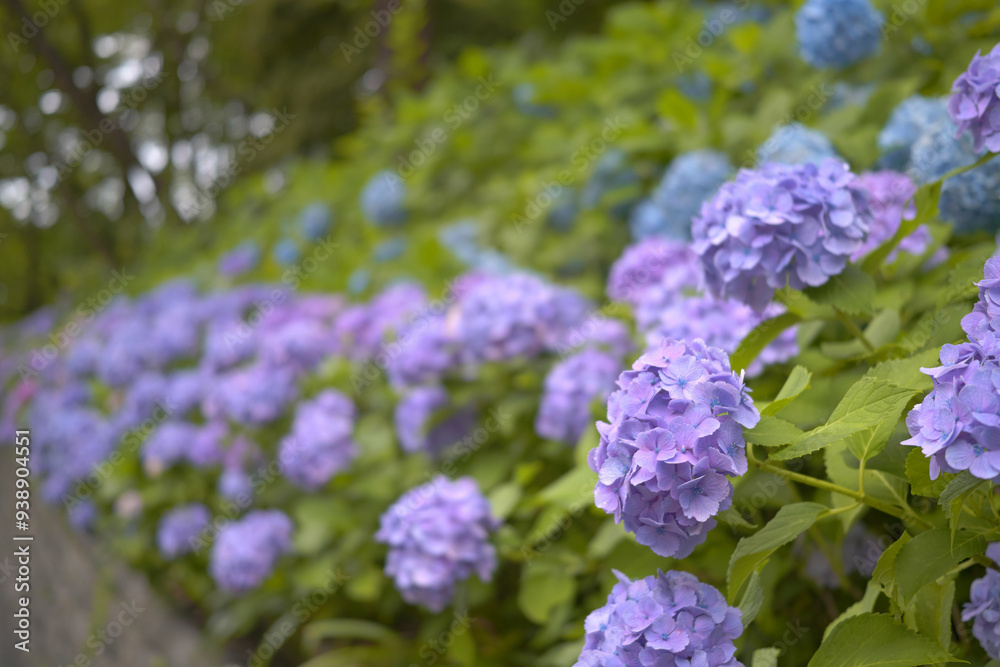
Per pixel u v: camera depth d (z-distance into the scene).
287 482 3.23
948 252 1.70
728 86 3.05
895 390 0.94
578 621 1.93
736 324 1.62
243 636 3.19
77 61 9.24
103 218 10.70
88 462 4.04
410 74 6.37
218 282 5.86
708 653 0.97
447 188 4.85
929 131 1.76
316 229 5.51
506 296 2.41
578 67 4.58
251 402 3.22
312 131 9.33
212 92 10.11
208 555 3.36
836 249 1.24
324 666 2.38
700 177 2.62
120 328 5.26
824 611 1.67
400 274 3.96
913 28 2.33
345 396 3.11
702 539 0.95
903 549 0.96
